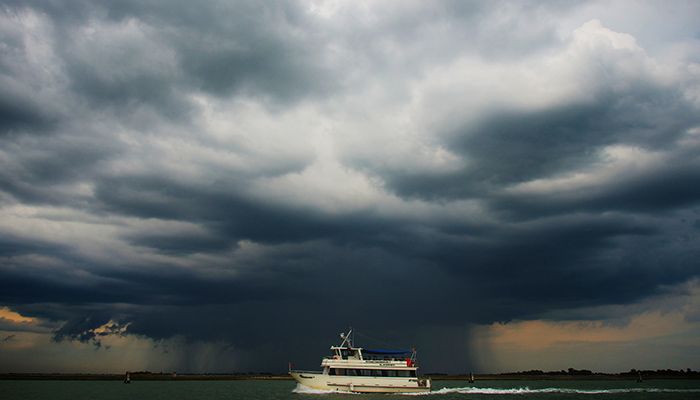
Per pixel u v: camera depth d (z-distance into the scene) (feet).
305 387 336.90
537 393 485.97
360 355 342.44
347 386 331.36
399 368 335.26
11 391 622.13
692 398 439.22
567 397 440.45
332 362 336.08
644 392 517.55
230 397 472.85
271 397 468.34
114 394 547.08
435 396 427.33
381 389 331.57
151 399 460.96
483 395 449.89
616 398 432.25
